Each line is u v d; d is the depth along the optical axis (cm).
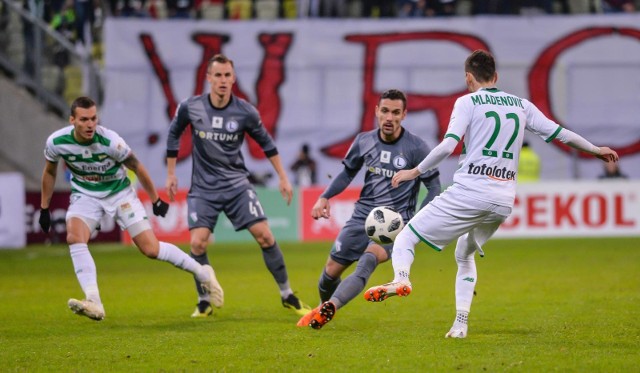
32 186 7831
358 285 2795
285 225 7269
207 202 3366
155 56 7956
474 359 2298
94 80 7944
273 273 3372
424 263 5591
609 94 7869
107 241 7406
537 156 7819
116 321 3203
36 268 5444
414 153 2941
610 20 7962
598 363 2223
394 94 2867
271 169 7781
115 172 3058
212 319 3234
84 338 2780
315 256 5950
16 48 8044
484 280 4456
